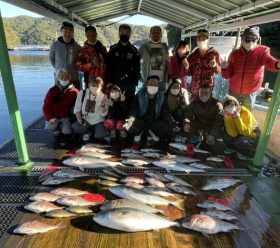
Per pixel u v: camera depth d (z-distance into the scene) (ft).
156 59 16.74
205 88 14.74
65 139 15.72
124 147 14.78
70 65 16.94
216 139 15.76
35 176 11.43
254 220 9.16
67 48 16.76
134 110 15.14
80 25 27.02
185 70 17.16
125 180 10.91
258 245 8.08
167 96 16.08
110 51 16.21
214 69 16.52
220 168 12.78
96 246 7.79
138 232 8.37
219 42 30.86
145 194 9.73
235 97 15.38
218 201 10.14
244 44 14.29
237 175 12.19
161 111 15.37
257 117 17.74
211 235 8.38
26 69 60.23
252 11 15.69
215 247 7.91
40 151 13.98
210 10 20.51
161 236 8.24
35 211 9.04
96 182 11.08
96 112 15.08
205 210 9.54
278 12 12.48
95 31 16.28
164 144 15.49
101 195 10.12
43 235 8.14
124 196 9.77
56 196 9.68
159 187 10.41
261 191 10.93
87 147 13.98
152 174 11.53
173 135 15.69
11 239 7.96
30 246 7.72
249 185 11.37
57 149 14.30
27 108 26.91
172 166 12.30
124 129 15.38
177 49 17.22
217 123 14.94
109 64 16.26
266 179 11.91
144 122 15.30
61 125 15.79
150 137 16.15
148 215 8.42
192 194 10.43
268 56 13.74
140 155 13.48
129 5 28.07
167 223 8.41
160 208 9.60
